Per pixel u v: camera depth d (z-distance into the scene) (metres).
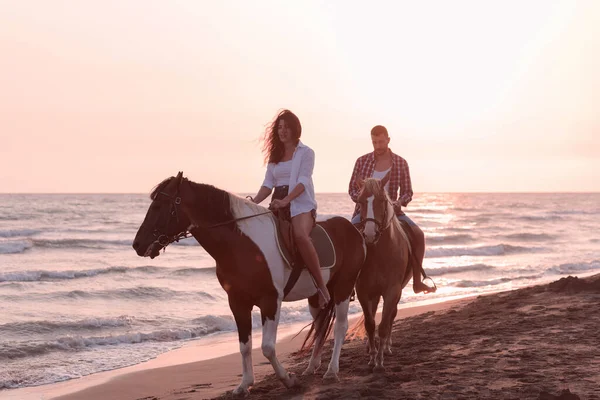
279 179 6.54
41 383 9.23
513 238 46.75
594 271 25.64
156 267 25.22
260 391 6.56
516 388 5.95
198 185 5.96
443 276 24.44
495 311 12.06
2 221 55.84
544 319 10.35
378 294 7.29
